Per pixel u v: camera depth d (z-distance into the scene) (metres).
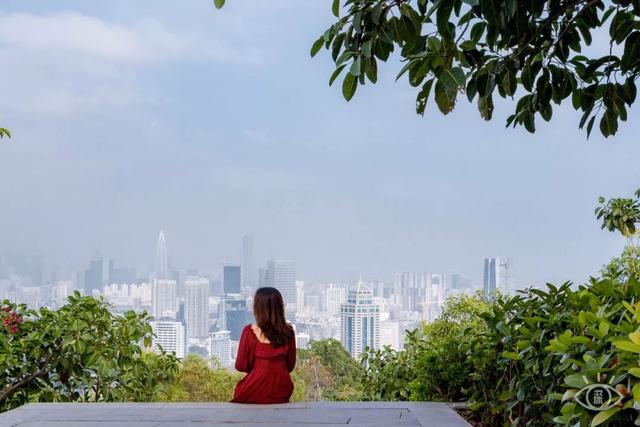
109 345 6.03
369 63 3.39
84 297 6.09
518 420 4.17
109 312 6.13
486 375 4.79
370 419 4.62
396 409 4.95
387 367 6.14
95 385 6.09
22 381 5.96
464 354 5.18
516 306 4.39
